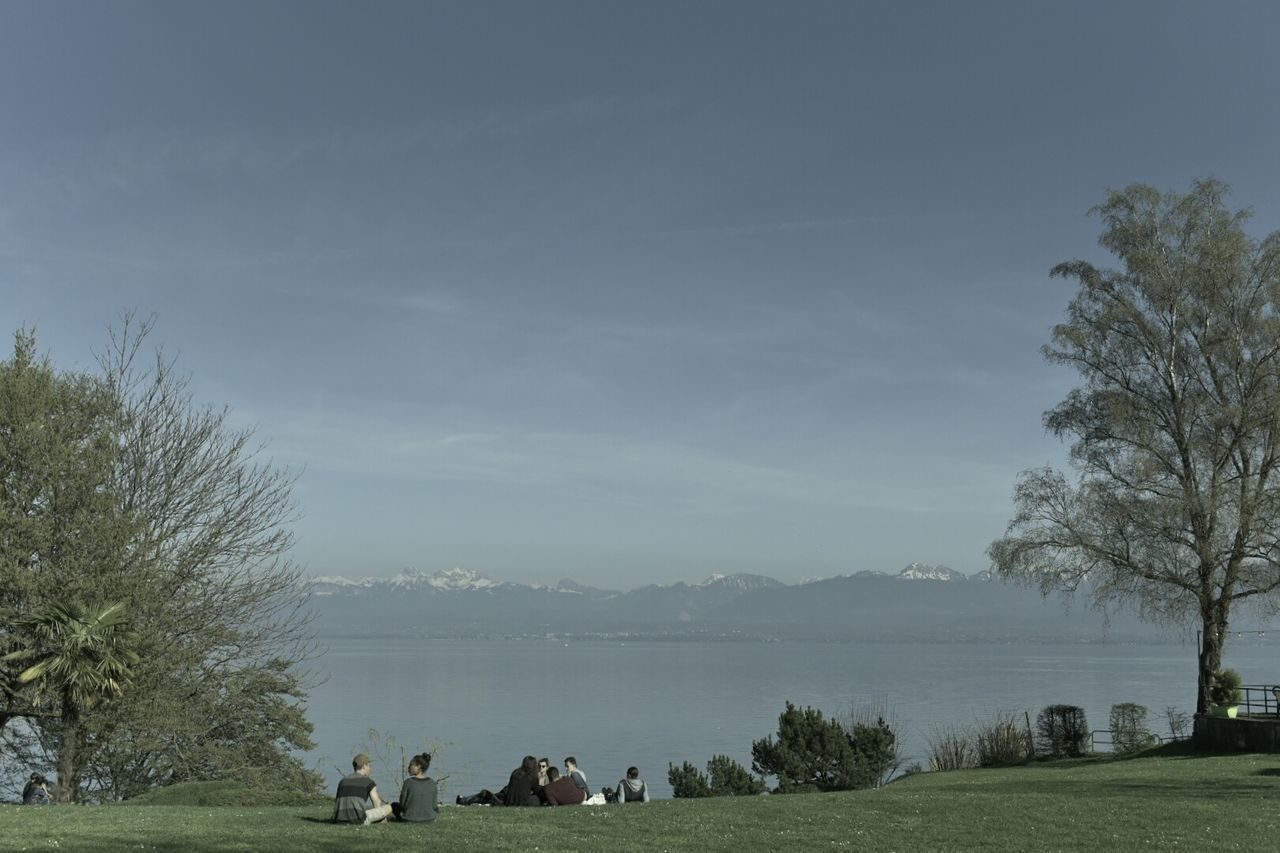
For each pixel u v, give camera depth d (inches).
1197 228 1721.2
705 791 1423.5
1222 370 1674.5
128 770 1381.6
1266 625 1648.6
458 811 813.2
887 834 682.8
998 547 1738.4
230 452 1451.8
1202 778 1077.8
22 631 1187.9
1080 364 1777.8
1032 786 1103.6
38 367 1341.0
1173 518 1593.3
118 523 1270.9
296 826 713.6
